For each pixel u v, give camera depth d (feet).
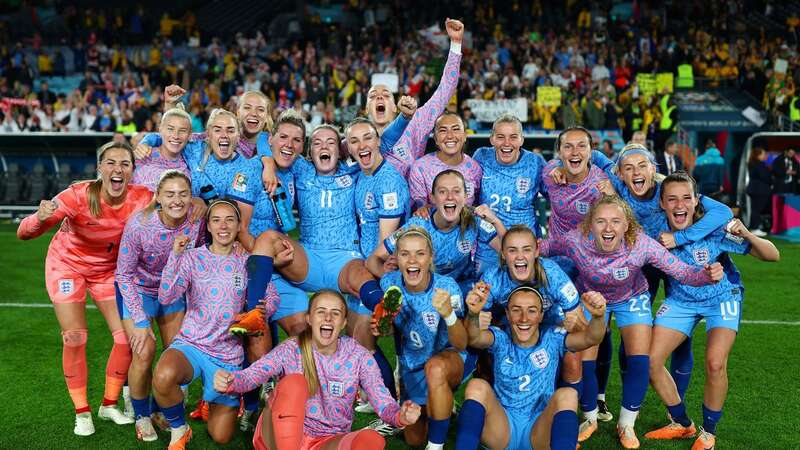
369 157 17.99
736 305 16.81
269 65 68.80
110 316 17.74
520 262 15.64
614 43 75.25
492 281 16.33
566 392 14.42
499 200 19.67
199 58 73.31
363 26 84.43
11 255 39.68
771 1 84.28
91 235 17.07
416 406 13.89
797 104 63.16
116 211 17.01
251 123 19.77
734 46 77.97
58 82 74.23
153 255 16.85
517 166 19.53
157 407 17.51
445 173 16.62
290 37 80.33
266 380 14.74
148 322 16.72
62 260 17.42
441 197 16.52
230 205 16.11
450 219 16.74
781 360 22.77
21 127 57.72
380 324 15.07
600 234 16.19
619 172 18.13
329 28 79.82
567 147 18.17
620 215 16.08
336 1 89.30
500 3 82.17
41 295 31.07
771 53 74.13
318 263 18.03
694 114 67.97
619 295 17.15
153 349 16.70
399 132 20.18
